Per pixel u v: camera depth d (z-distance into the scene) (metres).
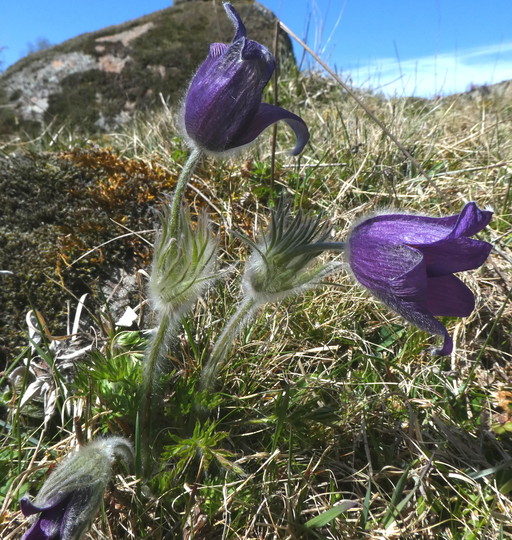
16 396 0.19
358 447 0.19
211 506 0.16
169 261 0.15
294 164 0.30
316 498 0.17
